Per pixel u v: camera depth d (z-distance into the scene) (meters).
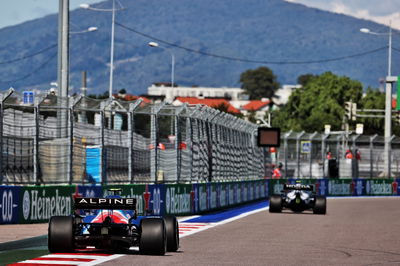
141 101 78.81
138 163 79.38
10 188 63.94
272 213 96.44
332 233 68.06
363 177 160.00
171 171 86.06
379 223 81.62
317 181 147.50
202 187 93.38
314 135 147.75
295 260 47.22
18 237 56.28
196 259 46.41
